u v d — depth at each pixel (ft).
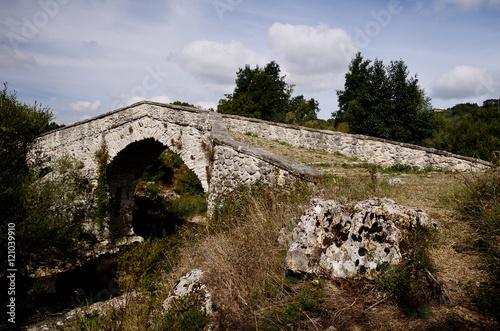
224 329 10.80
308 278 11.41
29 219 36.09
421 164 35.45
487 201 13.70
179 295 14.02
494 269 9.83
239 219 20.22
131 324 14.71
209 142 34.94
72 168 51.85
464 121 65.67
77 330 18.81
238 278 13.10
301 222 12.73
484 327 7.80
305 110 131.23
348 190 17.19
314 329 9.09
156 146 52.29
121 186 59.26
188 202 81.56
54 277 43.16
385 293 9.78
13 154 40.14
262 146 41.19
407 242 10.61
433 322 8.28
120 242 56.70
